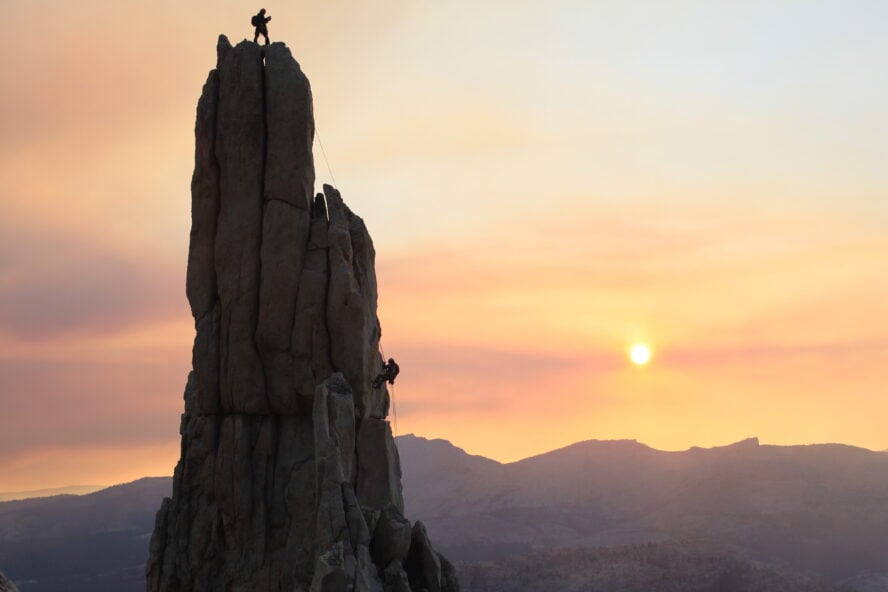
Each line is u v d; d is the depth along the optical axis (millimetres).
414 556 76188
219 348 89562
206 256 90938
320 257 89750
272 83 91562
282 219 89812
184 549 87312
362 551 71000
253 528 86812
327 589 66562
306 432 89000
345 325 88250
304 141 91000
